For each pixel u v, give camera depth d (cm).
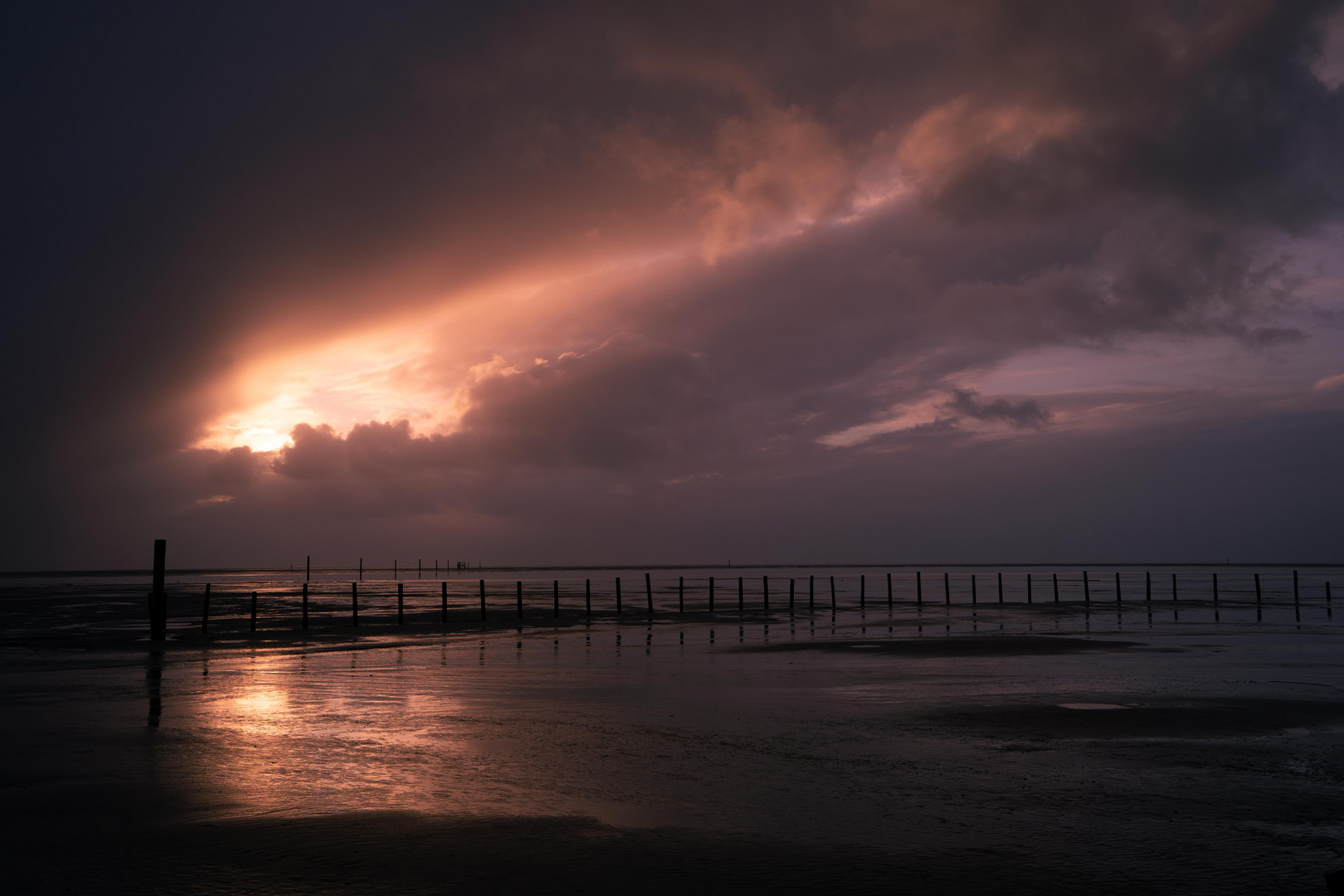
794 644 2531
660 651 2336
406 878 603
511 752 1027
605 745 1066
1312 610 4325
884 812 771
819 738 1113
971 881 598
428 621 3591
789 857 649
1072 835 705
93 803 798
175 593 7144
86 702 1437
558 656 2206
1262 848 672
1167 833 710
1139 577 12644
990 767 952
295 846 672
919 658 2119
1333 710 1323
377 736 1127
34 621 3797
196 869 620
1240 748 1048
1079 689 1567
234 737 1121
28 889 582
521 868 623
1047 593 6756
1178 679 1705
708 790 851
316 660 2156
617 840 691
